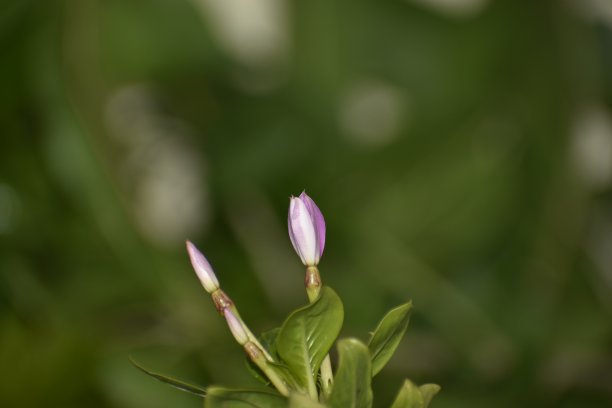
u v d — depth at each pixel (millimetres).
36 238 1044
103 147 1037
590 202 1044
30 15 979
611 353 1042
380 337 400
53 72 1023
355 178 1075
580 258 1048
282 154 1064
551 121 1036
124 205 1044
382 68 1079
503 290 1069
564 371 1044
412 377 1056
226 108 1083
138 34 1056
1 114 1021
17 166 1041
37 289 1041
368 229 1080
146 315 1047
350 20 1063
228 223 1066
